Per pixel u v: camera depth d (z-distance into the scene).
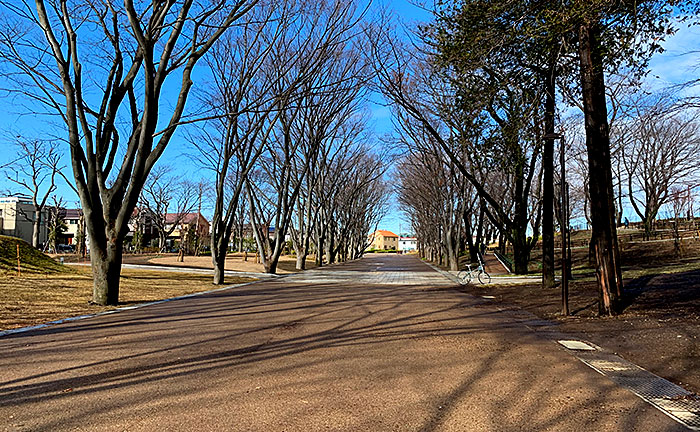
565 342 6.52
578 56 8.77
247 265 31.20
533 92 9.52
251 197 26.16
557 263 26.97
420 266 40.66
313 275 26.25
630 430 3.41
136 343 6.42
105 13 11.02
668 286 10.39
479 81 10.39
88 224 10.60
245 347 6.17
